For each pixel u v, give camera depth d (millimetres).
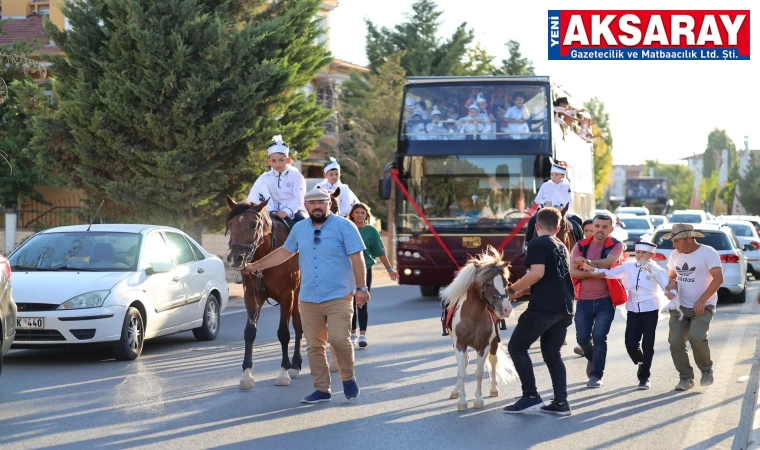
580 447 7797
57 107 25078
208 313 14766
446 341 14492
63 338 11836
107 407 9414
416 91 20500
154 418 8898
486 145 20141
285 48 24922
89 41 23703
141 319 12695
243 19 25547
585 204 26094
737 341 14586
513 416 9039
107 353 13312
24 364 12219
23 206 31469
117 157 23578
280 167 11766
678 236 10344
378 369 11875
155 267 13062
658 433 8320
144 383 10797
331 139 38156
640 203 78625
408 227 20516
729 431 8375
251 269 9844
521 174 20016
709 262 10273
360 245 9477
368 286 13719
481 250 20125
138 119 23031
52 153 24266
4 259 10164
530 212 19906
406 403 9672
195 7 23312
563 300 8891
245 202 10281
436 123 20375
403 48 49750
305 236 9539
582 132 25078
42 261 13086
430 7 49594
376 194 37969
